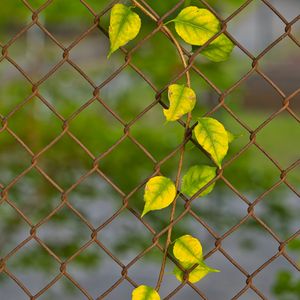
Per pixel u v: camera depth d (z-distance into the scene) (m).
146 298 2.60
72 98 7.99
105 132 7.72
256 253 14.06
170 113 2.48
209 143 2.47
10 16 7.76
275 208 7.53
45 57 8.26
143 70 7.61
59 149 7.68
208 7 2.47
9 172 7.67
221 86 7.45
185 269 2.61
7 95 7.85
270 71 29.83
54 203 7.68
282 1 30.25
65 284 7.88
